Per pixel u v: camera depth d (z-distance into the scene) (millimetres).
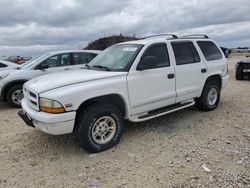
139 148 4695
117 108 4766
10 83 7898
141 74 5047
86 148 4469
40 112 4273
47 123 4125
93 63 5746
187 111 6809
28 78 8102
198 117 6312
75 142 5070
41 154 4641
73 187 3625
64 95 4137
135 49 5273
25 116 4707
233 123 5875
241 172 3814
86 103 4531
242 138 5023
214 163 4086
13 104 8016
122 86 4758
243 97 8477
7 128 6102
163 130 5516
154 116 5312
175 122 5980
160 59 5477
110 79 4688
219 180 3631
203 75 6328
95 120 4461
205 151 4504
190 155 4371
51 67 8539
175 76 5625
